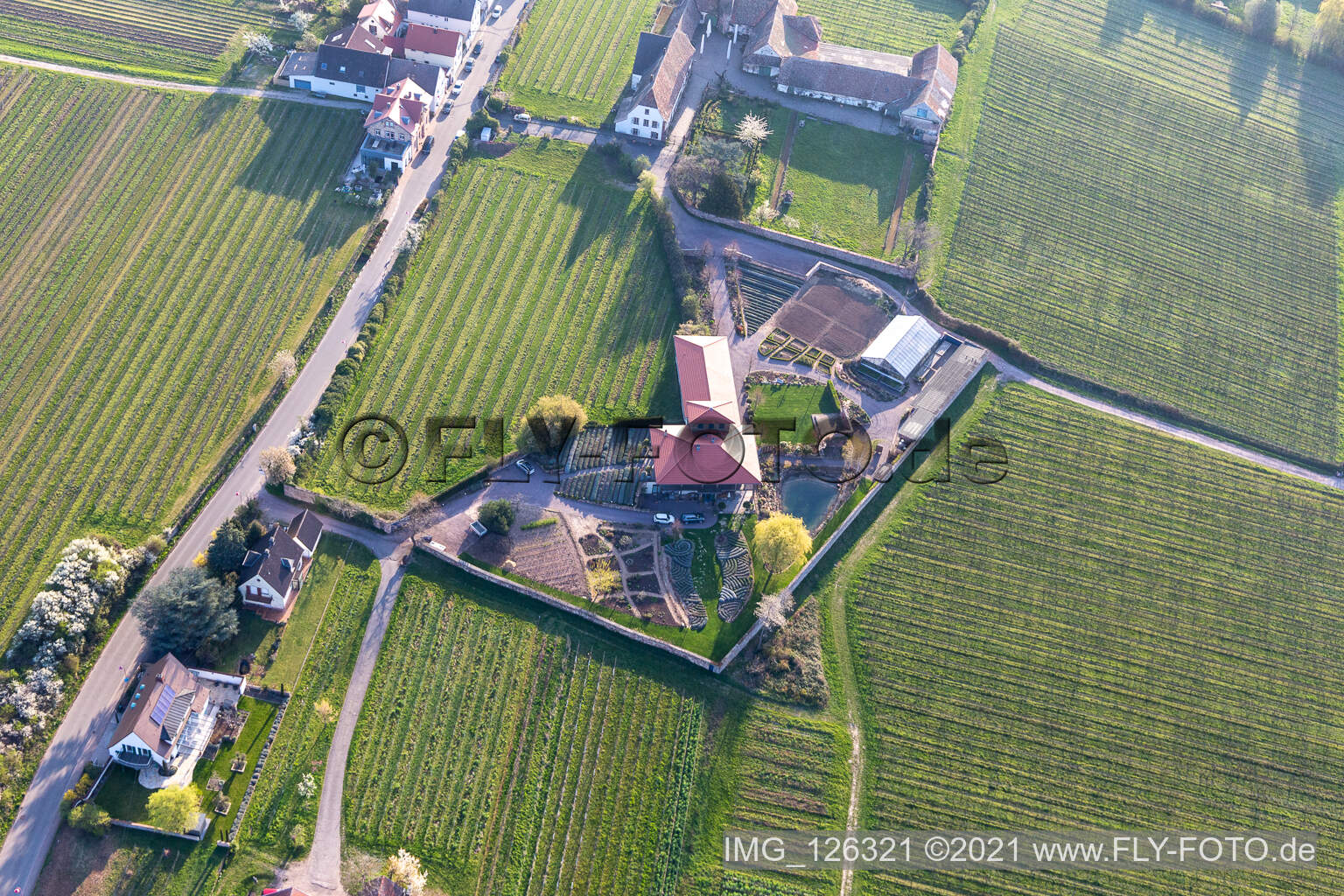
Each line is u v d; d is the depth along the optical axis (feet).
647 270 505.25
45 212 497.46
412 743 359.05
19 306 463.42
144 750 341.00
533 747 362.12
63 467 416.67
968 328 502.79
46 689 350.84
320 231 501.97
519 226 515.91
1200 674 413.39
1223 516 463.01
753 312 498.28
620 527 419.74
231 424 435.94
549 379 463.01
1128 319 528.63
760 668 389.19
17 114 533.55
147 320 463.83
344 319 472.03
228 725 354.33
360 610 387.75
